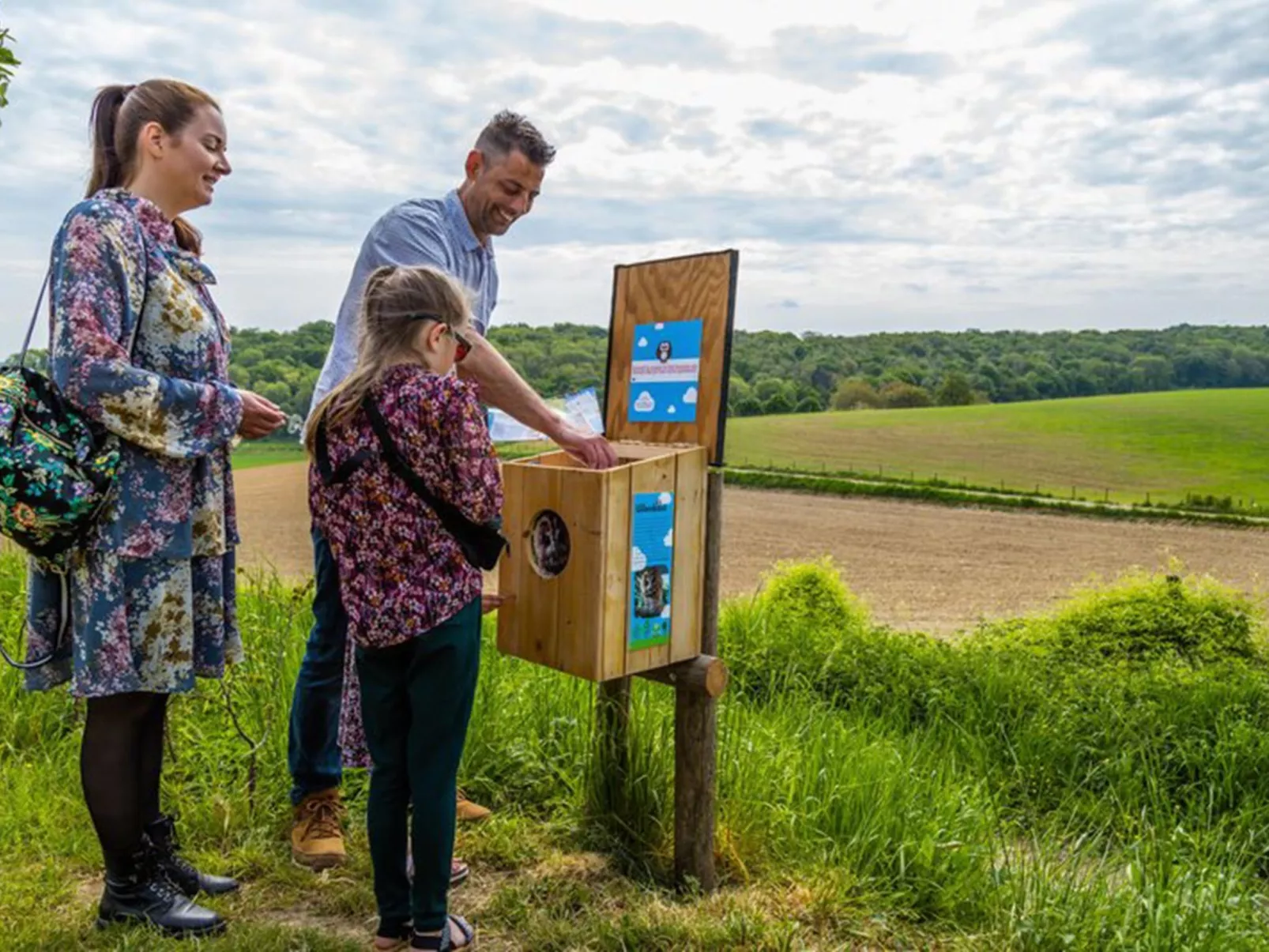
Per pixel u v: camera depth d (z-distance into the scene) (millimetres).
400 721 2908
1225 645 8969
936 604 18781
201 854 3535
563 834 3760
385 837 2912
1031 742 5863
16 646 5340
